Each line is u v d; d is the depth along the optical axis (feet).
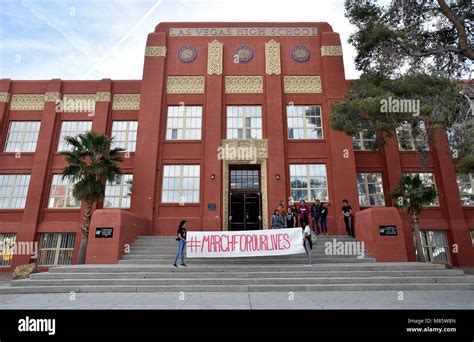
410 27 44.37
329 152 56.75
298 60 61.67
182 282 30.78
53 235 57.31
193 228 53.01
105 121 61.41
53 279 31.68
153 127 56.90
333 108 45.44
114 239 39.24
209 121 57.36
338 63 60.34
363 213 42.88
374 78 44.45
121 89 64.03
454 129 38.86
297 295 27.04
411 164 60.90
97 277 32.07
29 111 63.62
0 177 60.70
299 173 56.70
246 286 29.50
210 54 61.36
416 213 49.55
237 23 63.67
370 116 40.68
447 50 41.88
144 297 26.61
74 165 50.70
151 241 44.96
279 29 63.41
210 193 53.98
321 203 50.78
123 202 58.08
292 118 59.62
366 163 60.54
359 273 32.22
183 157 56.75
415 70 42.34
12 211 58.44
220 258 39.55
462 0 40.50
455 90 39.50
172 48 62.28
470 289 29.50
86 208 50.14
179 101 59.77
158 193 54.85
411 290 29.35
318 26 63.77
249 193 56.80
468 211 59.72
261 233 38.32
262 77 60.95
